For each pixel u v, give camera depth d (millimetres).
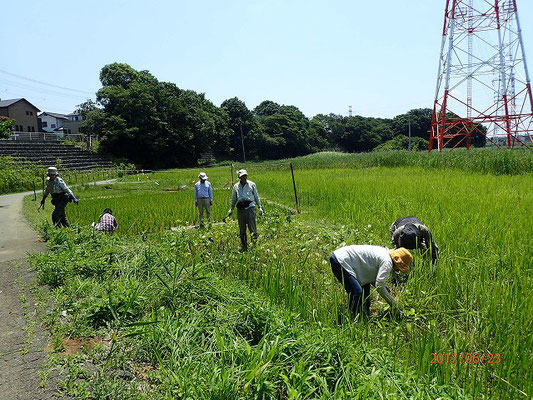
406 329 4449
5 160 34688
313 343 3684
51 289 5969
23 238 10562
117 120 57906
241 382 3258
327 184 18406
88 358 3992
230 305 4816
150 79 69312
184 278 5488
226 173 39000
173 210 14086
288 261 6711
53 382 3580
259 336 4309
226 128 81062
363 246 4855
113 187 28781
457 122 39656
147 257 6406
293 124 95188
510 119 36688
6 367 3830
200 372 3416
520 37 35781
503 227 7609
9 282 6418
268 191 19031
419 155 30062
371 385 3057
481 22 37250
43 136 55625
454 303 4977
